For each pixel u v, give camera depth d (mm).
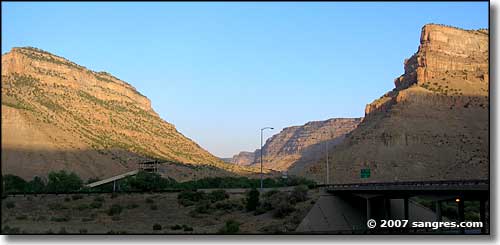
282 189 99875
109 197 98812
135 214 87375
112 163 198875
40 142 186250
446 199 70688
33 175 165625
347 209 86000
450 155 192000
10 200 93562
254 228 76188
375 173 189375
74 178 132000
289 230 75438
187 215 86562
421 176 182750
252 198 88062
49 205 91750
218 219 84000
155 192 102438
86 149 199750
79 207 90562
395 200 89875
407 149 198750
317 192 91625
